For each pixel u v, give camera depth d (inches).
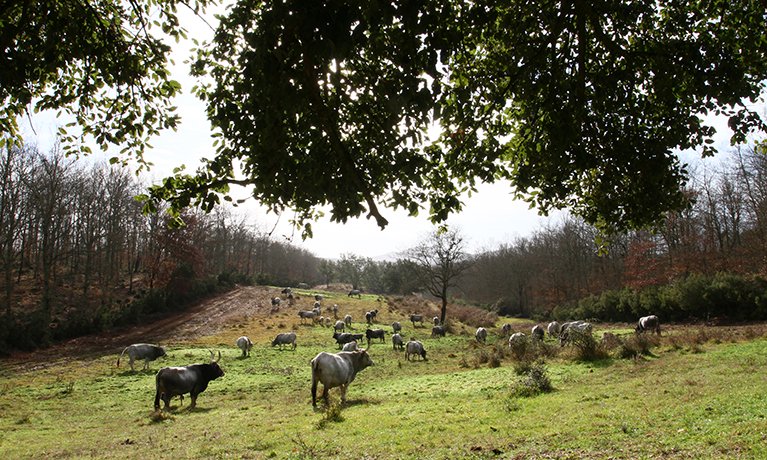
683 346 742.5
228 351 1198.9
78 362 1043.9
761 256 1348.4
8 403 649.6
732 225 1579.7
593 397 417.4
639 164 218.2
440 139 250.8
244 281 2856.8
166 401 574.2
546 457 248.8
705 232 1621.6
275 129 164.2
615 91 218.4
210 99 192.2
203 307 1973.4
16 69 208.2
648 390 423.2
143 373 912.3
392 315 2043.6
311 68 141.9
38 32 221.8
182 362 1029.2
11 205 1401.3
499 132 248.7
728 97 194.4
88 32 238.8
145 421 514.9
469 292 3444.9
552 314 2175.2
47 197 1488.7
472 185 237.3
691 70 204.4
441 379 687.7
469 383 619.5
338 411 431.5
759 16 208.2
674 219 1628.9
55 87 262.4
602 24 230.4
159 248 1993.1
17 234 1544.0
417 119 155.1
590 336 764.6
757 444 223.3
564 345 847.1
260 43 135.6
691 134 227.9
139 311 1646.2
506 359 859.4
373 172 193.5
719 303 1266.0
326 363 532.4
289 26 129.0
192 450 334.0
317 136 176.7
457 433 325.1
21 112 243.8
